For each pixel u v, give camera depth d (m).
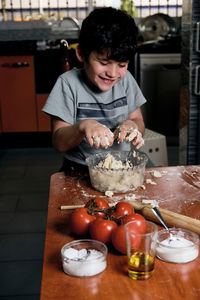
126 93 1.58
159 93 3.95
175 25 4.38
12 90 3.94
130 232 0.73
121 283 0.72
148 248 0.73
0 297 1.69
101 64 1.13
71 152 1.50
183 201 1.09
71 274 0.75
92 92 1.46
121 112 1.52
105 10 1.11
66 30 4.46
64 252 0.78
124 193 1.16
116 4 4.54
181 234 0.84
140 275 0.72
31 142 4.14
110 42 1.05
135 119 1.61
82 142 1.47
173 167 1.39
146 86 3.92
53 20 4.46
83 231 0.87
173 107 4.00
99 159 1.31
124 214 0.89
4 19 4.51
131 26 1.10
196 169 1.36
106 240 0.82
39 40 4.04
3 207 2.68
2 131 4.06
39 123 4.06
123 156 1.34
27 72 3.88
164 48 3.82
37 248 2.12
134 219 0.83
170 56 3.83
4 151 4.04
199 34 2.08
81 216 0.87
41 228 2.36
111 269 0.77
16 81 3.91
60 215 1.01
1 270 1.91
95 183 1.17
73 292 0.70
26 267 1.93
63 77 1.47
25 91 3.95
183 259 0.78
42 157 3.81
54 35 4.48
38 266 1.94
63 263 0.76
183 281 0.72
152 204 1.00
